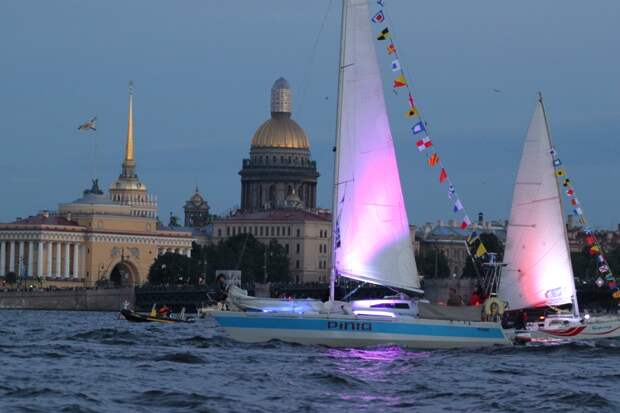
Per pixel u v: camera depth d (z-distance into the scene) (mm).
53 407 191250
